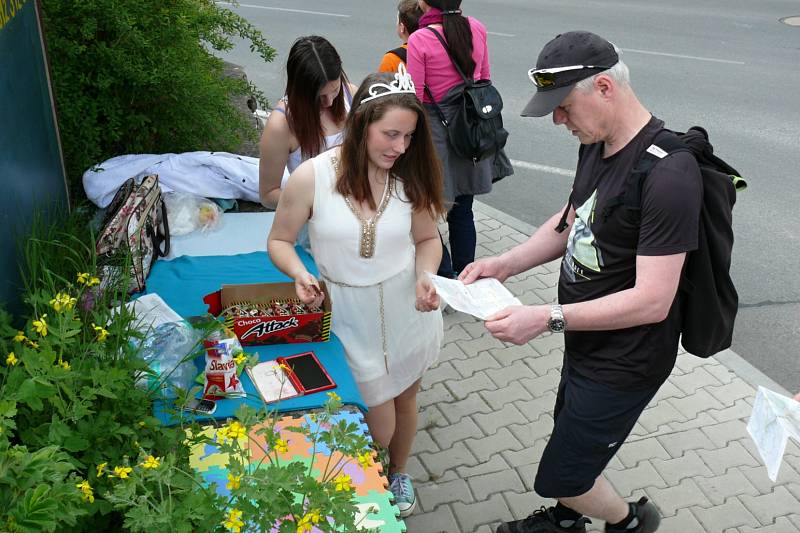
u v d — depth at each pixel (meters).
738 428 4.04
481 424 4.04
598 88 2.40
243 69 9.49
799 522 3.47
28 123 3.38
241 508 1.81
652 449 3.89
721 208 2.42
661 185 2.34
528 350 4.63
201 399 2.60
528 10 13.52
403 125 2.61
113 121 4.91
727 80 9.94
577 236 2.64
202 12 5.49
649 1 14.66
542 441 3.93
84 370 2.15
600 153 2.58
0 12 3.03
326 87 3.37
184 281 3.67
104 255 3.35
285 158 3.62
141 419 2.17
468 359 4.54
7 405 1.74
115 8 4.68
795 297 5.31
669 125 8.33
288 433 2.53
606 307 2.46
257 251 4.09
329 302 2.95
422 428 3.99
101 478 1.97
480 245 5.84
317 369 2.84
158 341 2.71
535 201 6.65
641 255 2.41
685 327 2.59
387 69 4.85
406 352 3.01
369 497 2.31
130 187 3.84
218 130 5.51
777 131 8.25
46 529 1.53
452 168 4.58
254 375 2.79
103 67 4.82
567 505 3.01
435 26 4.46
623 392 2.64
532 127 8.18
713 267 2.50
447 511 3.50
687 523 3.46
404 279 2.92
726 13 13.86
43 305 2.49
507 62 10.31
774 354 4.73
